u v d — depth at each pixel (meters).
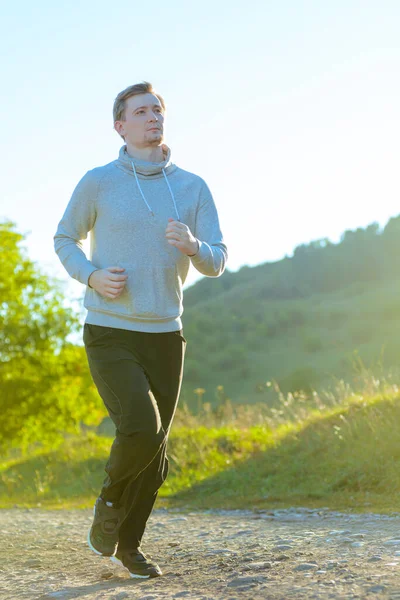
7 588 4.23
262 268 142.62
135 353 3.93
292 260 136.75
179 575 4.07
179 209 4.07
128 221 3.97
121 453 3.76
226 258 4.12
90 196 4.03
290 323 107.88
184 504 10.23
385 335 91.06
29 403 25.08
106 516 3.94
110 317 3.94
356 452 10.09
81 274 3.92
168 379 4.02
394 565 3.73
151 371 3.98
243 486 10.62
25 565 5.09
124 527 4.12
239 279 139.62
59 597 3.79
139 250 3.96
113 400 3.83
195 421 16.11
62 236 4.09
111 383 3.84
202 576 3.97
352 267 124.75
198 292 140.75
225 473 11.51
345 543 4.76
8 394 24.89
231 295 128.88
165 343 4.00
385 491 8.71
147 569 4.09
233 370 92.00
